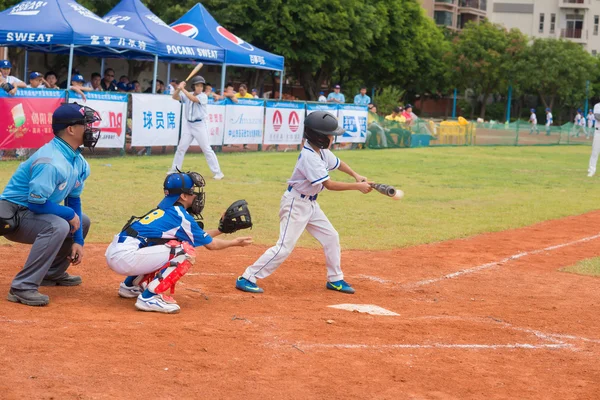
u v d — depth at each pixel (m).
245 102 23.00
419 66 60.31
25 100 16.89
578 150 35.50
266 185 15.82
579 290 8.29
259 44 41.56
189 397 4.38
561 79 64.75
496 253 10.30
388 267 9.12
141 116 19.89
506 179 19.98
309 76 46.78
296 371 4.96
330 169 7.47
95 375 4.63
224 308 6.71
